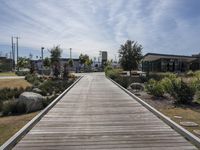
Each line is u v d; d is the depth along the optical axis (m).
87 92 19.70
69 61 77.12
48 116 10.55
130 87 23.55
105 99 15.70
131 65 37.62
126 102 14.43
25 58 90.38
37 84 31.41
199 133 7.94
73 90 21.31
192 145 6.72
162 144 6.80
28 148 6.61
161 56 45.47
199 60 46.97
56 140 7.24
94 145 6.77
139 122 9.36
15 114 13.38
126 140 7.17
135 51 37.75
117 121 9.57
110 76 38.91
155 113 10.80
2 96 20.55
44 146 6.75
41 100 14.06
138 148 6.50
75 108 12.49
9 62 89.94
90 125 8.97
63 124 9.15
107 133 7.91
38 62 81.50
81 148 6.55
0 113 13.98
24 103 13.66
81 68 89.00
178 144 6.80
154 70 46.69
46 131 8.20
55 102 13.91
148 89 17.62
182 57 46.41
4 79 39.09
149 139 7.25
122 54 38.00
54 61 47.66
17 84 32.50
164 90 16.52
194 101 14.71
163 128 8.46
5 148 6.36
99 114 10.95
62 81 33.41
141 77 31.77
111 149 6.45
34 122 9.13
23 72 57.62
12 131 8.76
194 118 10.27
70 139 7.32
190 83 15.02
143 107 12.69
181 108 12.73
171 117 10.43
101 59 97.69
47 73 59.16
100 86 25.45
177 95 14.23
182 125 9.02
